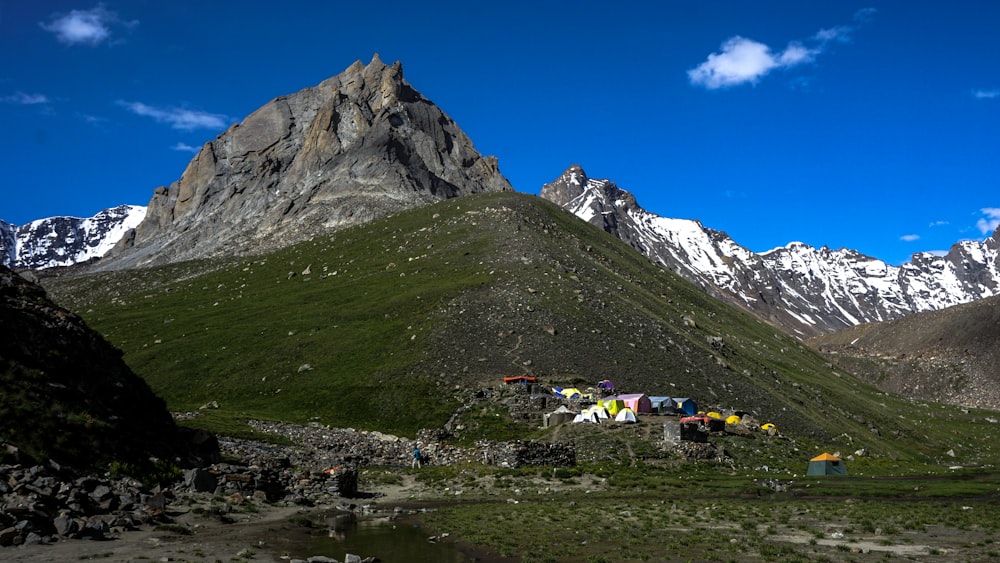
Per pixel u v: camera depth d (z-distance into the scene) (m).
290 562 23.97
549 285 136.88
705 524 35.00
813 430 105.38
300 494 42.94
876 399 185.50
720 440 81.31
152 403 44.56
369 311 134.00
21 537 24.06
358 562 24.41
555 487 53.25
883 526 33.44
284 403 99.19
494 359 106.75
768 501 46.38
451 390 97.56
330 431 80.44
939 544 28.44
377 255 191.75
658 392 102.69
